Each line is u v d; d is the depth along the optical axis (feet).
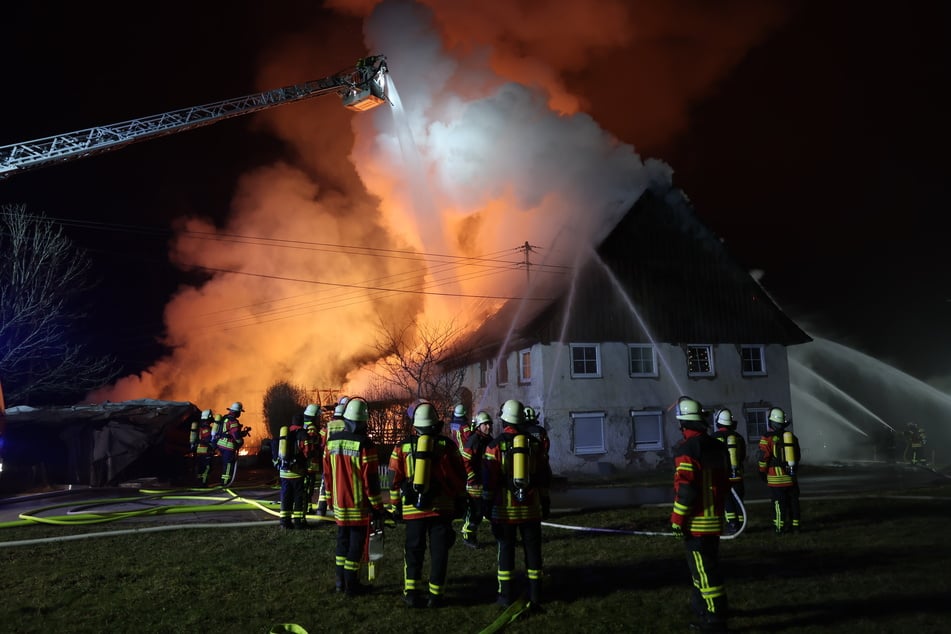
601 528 32.89
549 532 32.19
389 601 20.39
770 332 83.15
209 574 23.97
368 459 20.92
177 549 28.55
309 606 19.95
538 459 20.31
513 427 20.12
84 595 21.50
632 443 74.38
